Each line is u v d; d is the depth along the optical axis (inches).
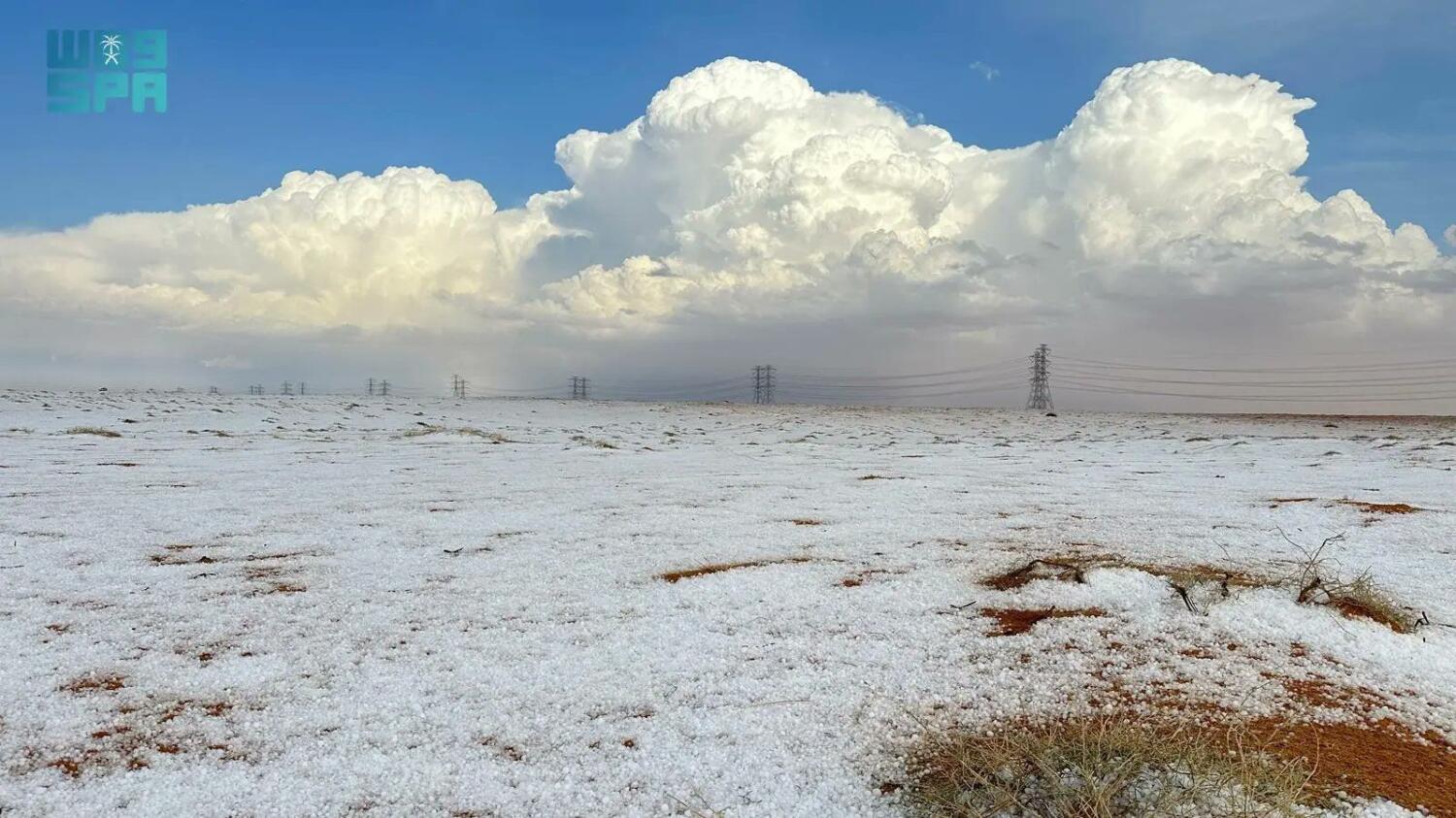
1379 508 313.3
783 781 112.3
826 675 144.9
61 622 172.7
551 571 216.2
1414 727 127.6
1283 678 144.2
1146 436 942.4
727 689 139.4
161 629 168.6
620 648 157.9
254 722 128.0
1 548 241.4
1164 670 147.5
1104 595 186.5
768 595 191.9
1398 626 166.1
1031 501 347.3
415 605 184.9
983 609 180.4
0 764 116.0
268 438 689.0
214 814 104.3
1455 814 103.7
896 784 112.0
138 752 119.1
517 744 121.3
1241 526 279.9
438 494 364.2
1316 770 113.4
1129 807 102.0
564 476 443.2
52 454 520.4
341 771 113.9
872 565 220.5
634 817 104.1
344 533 268.5
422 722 128.0
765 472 481.1
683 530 274.2
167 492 361.4
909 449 722.2
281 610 181.0
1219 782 104.8
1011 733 123.2
